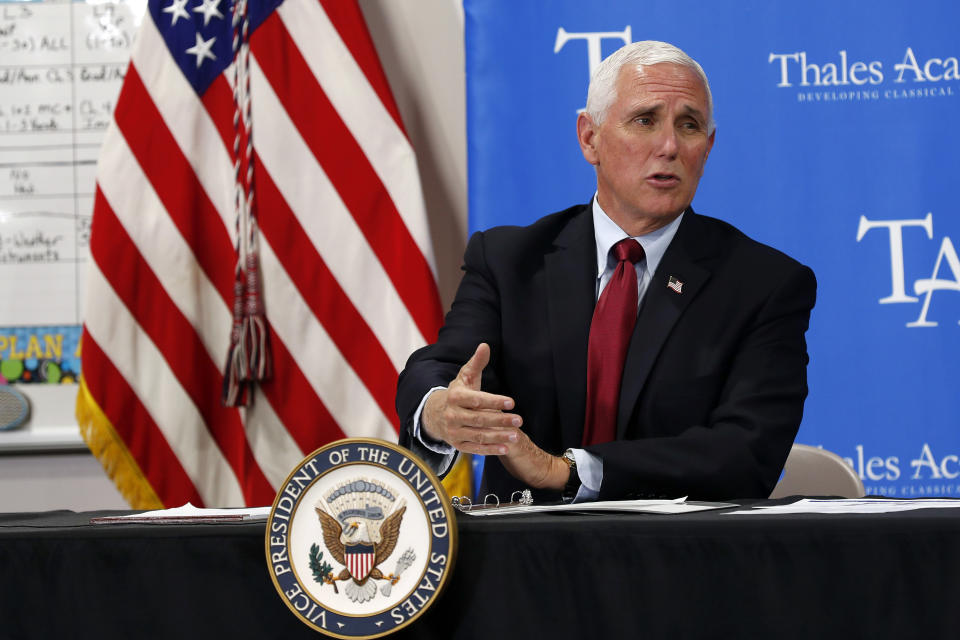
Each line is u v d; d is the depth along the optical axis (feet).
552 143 35.29
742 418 18.97
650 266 21.75
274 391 34.99
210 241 35.40
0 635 12.82
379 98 35.47
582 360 20.86
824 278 34.55
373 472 12.19
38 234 37.96
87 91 38.09
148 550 12.73
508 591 12.23
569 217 23.91
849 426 34.30
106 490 37.86
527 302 22.08
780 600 11.86
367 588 11.96
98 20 38.14
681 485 17.35
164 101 35.32
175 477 34.55
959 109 34.50
